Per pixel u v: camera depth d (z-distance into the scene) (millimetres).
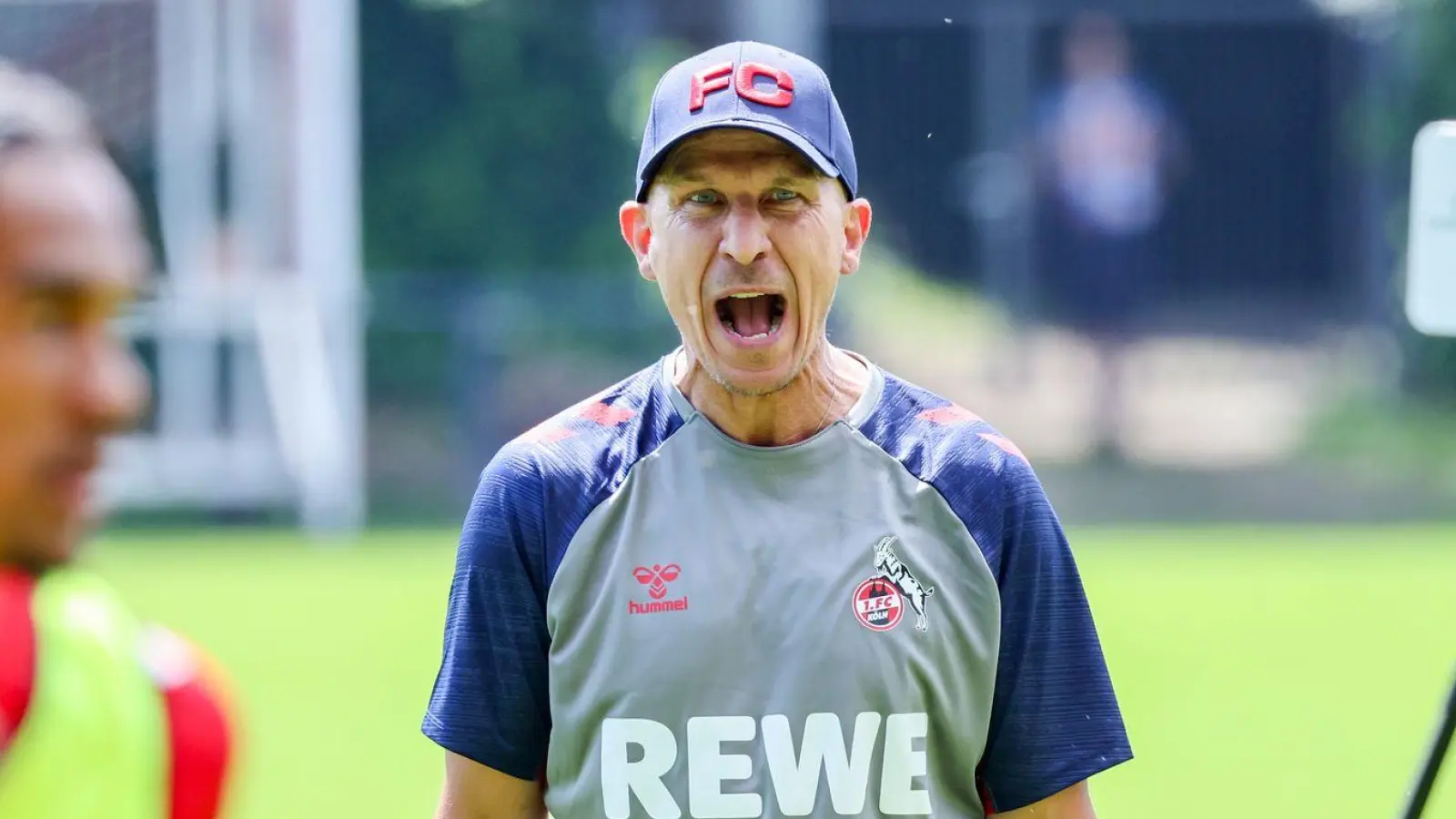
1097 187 50438
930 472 10094
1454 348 53406
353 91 51531
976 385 53938
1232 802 21969
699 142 9750
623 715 9805
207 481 46094
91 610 6320
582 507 10016
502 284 52312
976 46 57438
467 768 10258
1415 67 55812
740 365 9789
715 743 9719
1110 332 51062
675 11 59969
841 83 57844
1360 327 56906
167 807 6402
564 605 9938
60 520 5250
